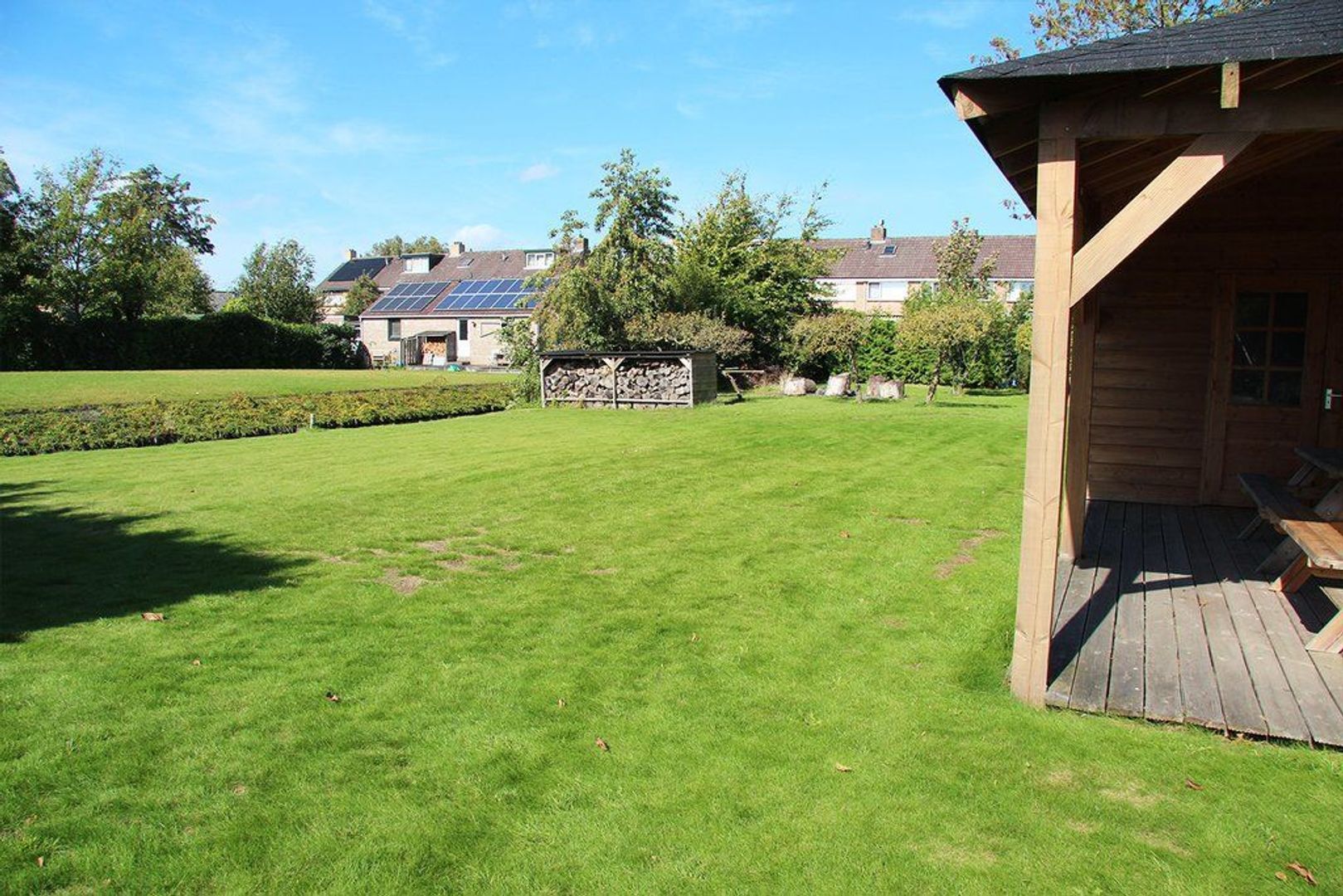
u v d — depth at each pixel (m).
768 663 4.43
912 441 12.66
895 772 3.35
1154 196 3.53
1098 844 2.89
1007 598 5.38
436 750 3.53
